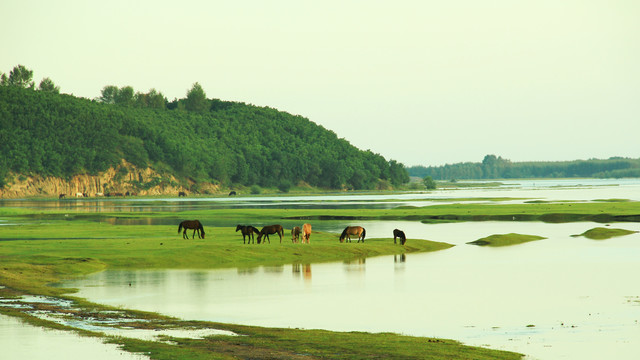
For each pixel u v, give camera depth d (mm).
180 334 48688
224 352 42719
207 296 68000
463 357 41750
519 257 104312
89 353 41875
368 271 88375
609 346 46406
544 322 55250
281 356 41875
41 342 44969
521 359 42125
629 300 65625
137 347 43594
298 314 58781
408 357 41781
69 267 88438
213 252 102750
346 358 41469
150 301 64938
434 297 67812
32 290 69875
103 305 61625
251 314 58656
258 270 89750
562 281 78562
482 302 64750
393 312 59812
